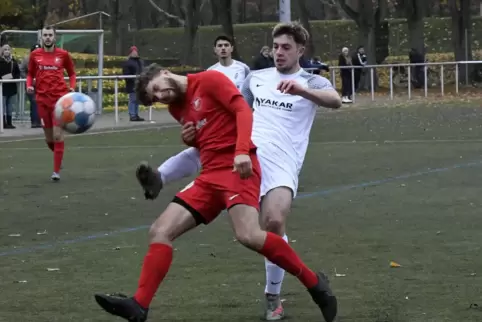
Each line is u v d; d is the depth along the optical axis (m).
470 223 13.22
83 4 83.19
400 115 36.03
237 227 7.59
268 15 112.25
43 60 18.91
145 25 102.69
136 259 11.16
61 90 18.95
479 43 87.00
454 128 29.61
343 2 59.16
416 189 16.66
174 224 7.58
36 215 14.52
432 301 8.89
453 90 54.12
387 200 15.47
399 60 73.25
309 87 8.86
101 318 8.44
